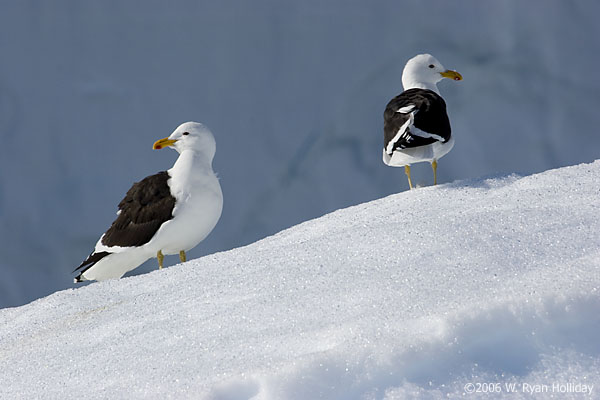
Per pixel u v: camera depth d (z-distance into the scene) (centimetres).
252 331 466
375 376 396
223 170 2681
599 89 2731
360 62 2808
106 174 2625
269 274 560
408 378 396
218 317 504
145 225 946
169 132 2683
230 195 2659
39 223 2556
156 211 940
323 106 2770
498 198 703
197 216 938
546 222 558
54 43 2744
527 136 2727
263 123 2738
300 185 2703
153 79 2728
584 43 2780
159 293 606
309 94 2781
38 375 504
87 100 2698
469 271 486
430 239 546
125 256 973
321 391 392
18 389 490
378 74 2808
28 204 2573
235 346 450
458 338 410
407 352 402
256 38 2792
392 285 484
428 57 1064
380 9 2834
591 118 2725
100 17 2761
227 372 419
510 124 2748
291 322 465
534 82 2773
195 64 2753
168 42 2761
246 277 571
